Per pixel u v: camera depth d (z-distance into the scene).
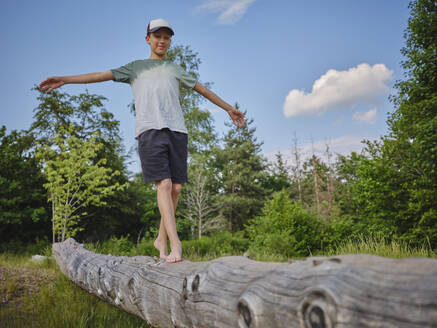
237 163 31.80
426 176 10.38
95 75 2.33
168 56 18.70
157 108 2.23
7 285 3.89
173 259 1.87
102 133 20.44
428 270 0.61
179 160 2.30
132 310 2.10
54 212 13.09
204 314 1.16
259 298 0.89
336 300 0.68
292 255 10.24
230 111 2.59
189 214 22.77
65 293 3.76
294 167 39.88
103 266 2.82
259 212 28.97
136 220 22.16
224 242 12.76
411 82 11.22
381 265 0.69
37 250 14.23
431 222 10.58
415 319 0.56
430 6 11.19
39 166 17.61
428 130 9.67
